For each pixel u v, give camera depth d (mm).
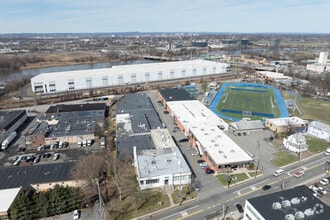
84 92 155250
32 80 154625
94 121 104062
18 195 57281
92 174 66375
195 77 198750
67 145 89562
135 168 71688
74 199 57031
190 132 92125
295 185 66312
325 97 147250
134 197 61375
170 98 130875
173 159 72188
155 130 90750
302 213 44625
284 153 83250
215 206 58375
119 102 126000
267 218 44094
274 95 148250
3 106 131125
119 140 84562
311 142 90562
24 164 76938
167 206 58250
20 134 99250
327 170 72312
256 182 67625
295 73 196000
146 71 184125
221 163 71125
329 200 59969
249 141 92062
